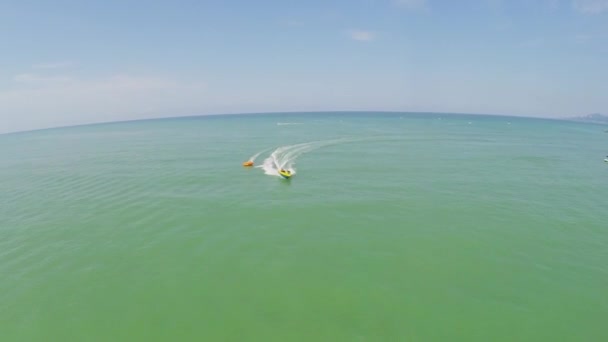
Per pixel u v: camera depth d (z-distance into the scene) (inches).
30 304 836.0
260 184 1803.6
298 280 920.3
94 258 1050.1
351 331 731.4
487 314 783.7
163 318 778.8
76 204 1542.8
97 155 3011.8
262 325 752.3
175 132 5492.1
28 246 1134.4
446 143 3388.3
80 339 722.2
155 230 1242.6
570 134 4859.7
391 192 1648.6
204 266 995.9
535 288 880.9
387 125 6107.3
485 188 1720.0
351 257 1039.6
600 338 714.2
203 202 1526.8
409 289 878.4
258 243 1134.4
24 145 4808.1
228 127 6082.7
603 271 956.6
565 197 1577.3
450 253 1061.1
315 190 1685.5
